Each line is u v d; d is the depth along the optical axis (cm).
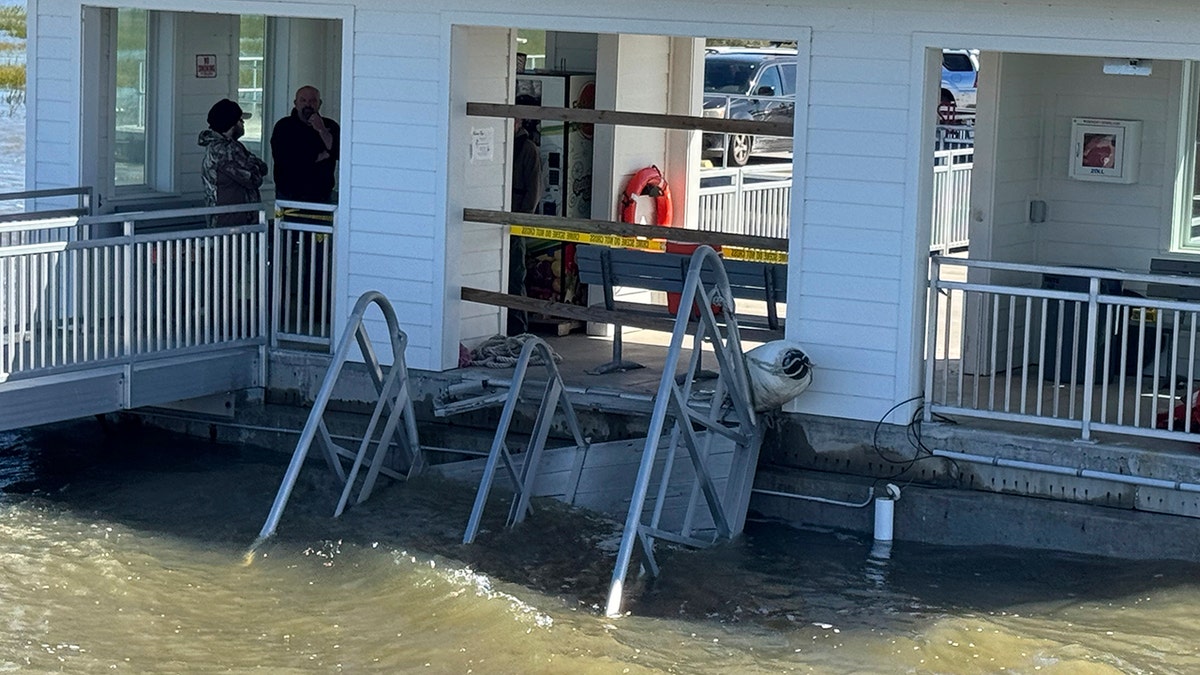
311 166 1270
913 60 952
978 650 796
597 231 1072
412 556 905
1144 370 1111
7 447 1156
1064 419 932
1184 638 810
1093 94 1109
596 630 818
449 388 1073
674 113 1311
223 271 1120
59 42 1230
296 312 1212
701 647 799
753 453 984
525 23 1057
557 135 1272
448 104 1090
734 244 1034
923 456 971
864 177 973
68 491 1043
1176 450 915
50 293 1010
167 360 1083
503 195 1170
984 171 1096
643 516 982
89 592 862
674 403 898
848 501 975
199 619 828
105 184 1266
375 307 1127
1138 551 912
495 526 958
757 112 2394
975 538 948
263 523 970
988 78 1087
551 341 1243
